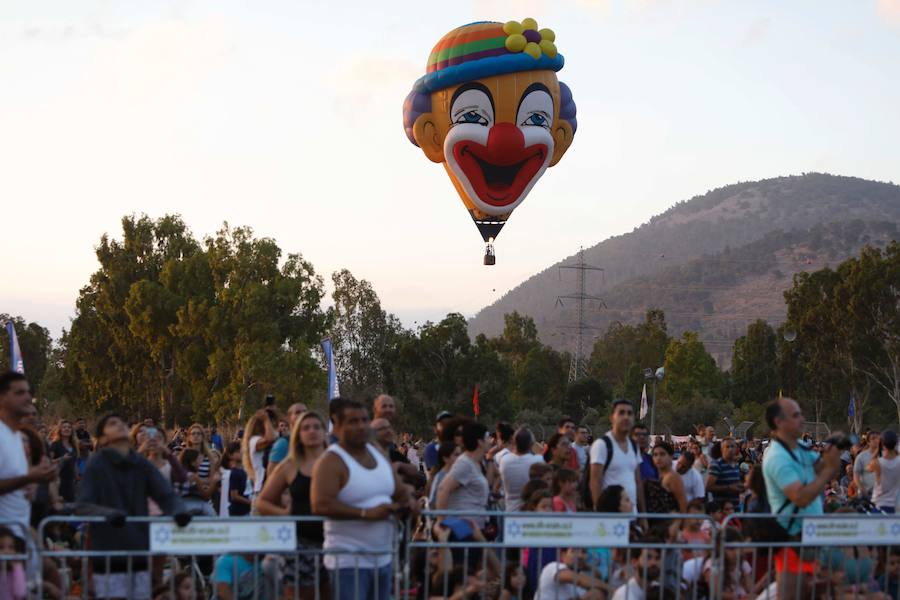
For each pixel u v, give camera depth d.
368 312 87.88
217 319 60.81
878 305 69.50
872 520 8.78
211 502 13.95
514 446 11.91
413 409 77.06
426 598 8.23
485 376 78.25
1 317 88.00
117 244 68.06
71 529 10.42
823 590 8.82
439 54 26.19
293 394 60.06
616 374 134.00
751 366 102.12
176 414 66.00
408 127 27.09
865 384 73.75
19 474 7.92
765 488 9.59
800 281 77.25
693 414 89.69
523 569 9.38
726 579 8.88
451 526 9.05
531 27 25.86
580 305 114.94
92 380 67.44
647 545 8.34
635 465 10.41
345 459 7.69
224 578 8.39
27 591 7.42
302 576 7.87
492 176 26.33
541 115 25.86
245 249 63.84
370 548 7.70
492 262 27.50
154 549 7.55
